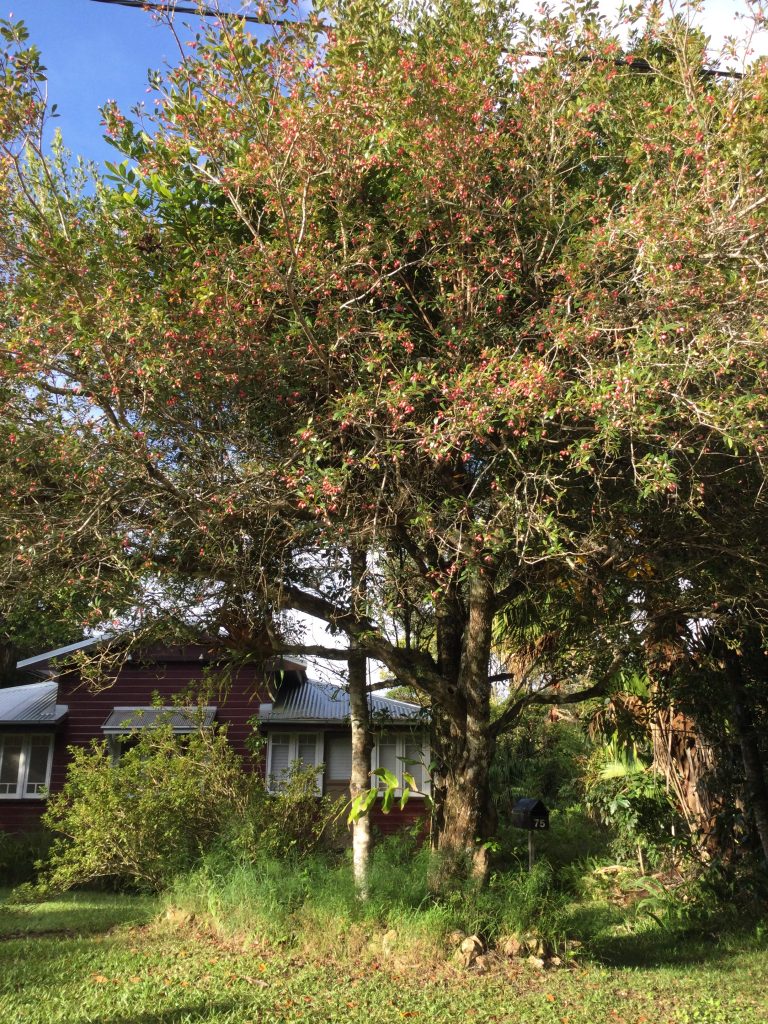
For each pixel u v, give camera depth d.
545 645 9.36
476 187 7.04
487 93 7.09
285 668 17.09
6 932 9.40
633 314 6.58
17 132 6.00
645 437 6.05
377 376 6.77
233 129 6.24
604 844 15.36
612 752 13.19
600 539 7.46
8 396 6.31
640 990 7.05
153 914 10.01
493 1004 6.44
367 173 7.29
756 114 6.43
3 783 17.30
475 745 8.64
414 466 7.04
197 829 11.47
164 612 7.90
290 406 7.25
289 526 7.29
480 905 8.09
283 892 8.83
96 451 6.50
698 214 6.21
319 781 17.16
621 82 7.55
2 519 6.36
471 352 6.93
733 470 7.26
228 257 6.84
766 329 5.70
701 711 10.61
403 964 7.44
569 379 6.68
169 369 6.43
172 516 6.92
